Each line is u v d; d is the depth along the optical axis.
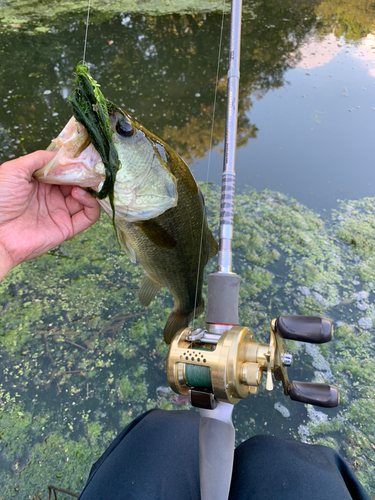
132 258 0.58
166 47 1.56
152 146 0.51
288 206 1.01
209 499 0.32
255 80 1.44
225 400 0.33
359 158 1.14
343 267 0.87
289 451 0.40
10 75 1.42
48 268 0.86
